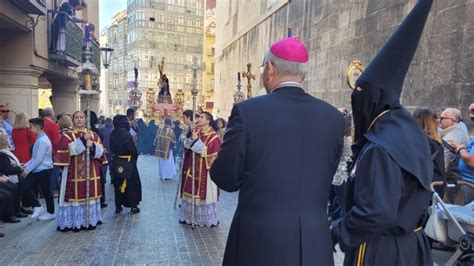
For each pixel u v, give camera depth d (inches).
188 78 2162.9
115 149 255.4
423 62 262.1
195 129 233.5
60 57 419.5
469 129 218.7
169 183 385.7
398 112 78.8
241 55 935.0
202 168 229.9
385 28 314.3
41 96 931.3
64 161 212.7
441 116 196.9
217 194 237.3
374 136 77.1
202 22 2223.2
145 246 197.2
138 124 628.4
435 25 251.3
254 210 74.5
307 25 491.2
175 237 212.8
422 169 74.9
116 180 259.1
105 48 463.8
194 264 175.2
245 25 896.3
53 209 241.9
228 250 78.0
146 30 2058.3
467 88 222.4
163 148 399.2
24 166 236.5
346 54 378.9
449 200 175.0
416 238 80.2
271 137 73.4
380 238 78.3
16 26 338.3
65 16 419.2
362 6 350.9
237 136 74.0
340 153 81.2
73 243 198.7
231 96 1049.5
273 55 79.7
